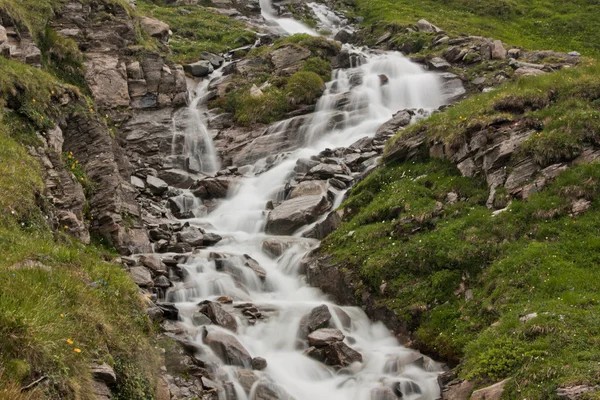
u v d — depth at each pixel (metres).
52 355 8.44
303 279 17.27
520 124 17.70
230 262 17.08
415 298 14.75
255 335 14.02
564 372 10.42
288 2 51.47
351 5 52.06
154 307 13.35
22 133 16.67
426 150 19.56
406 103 29.67
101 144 18.95
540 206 15.20
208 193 23.45
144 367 10.66
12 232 12.20
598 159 15.69
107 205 17.34
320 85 30.47
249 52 35.94
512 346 11.62
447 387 11.89
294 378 12.64
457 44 34.50
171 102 29.22
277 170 24.17
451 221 16.28
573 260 13.61
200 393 11.48
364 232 17.16
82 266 12.11
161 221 19.80
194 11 45.19
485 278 14.23
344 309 15.42
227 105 30.16
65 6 29.19
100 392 8.98
